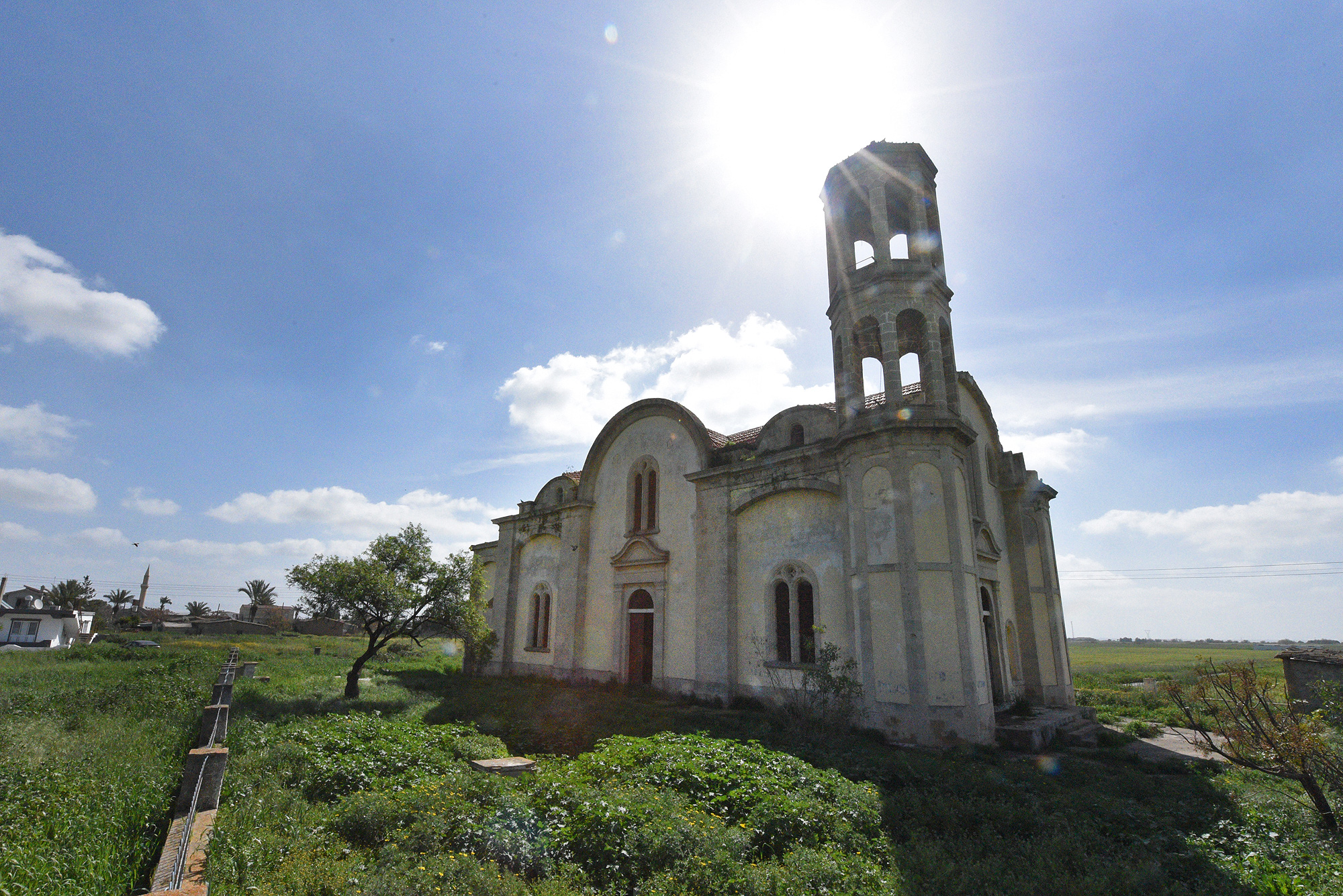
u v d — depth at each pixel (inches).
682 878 261.3
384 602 844.6
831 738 561.6
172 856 265.4
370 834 311.3
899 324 799.7
